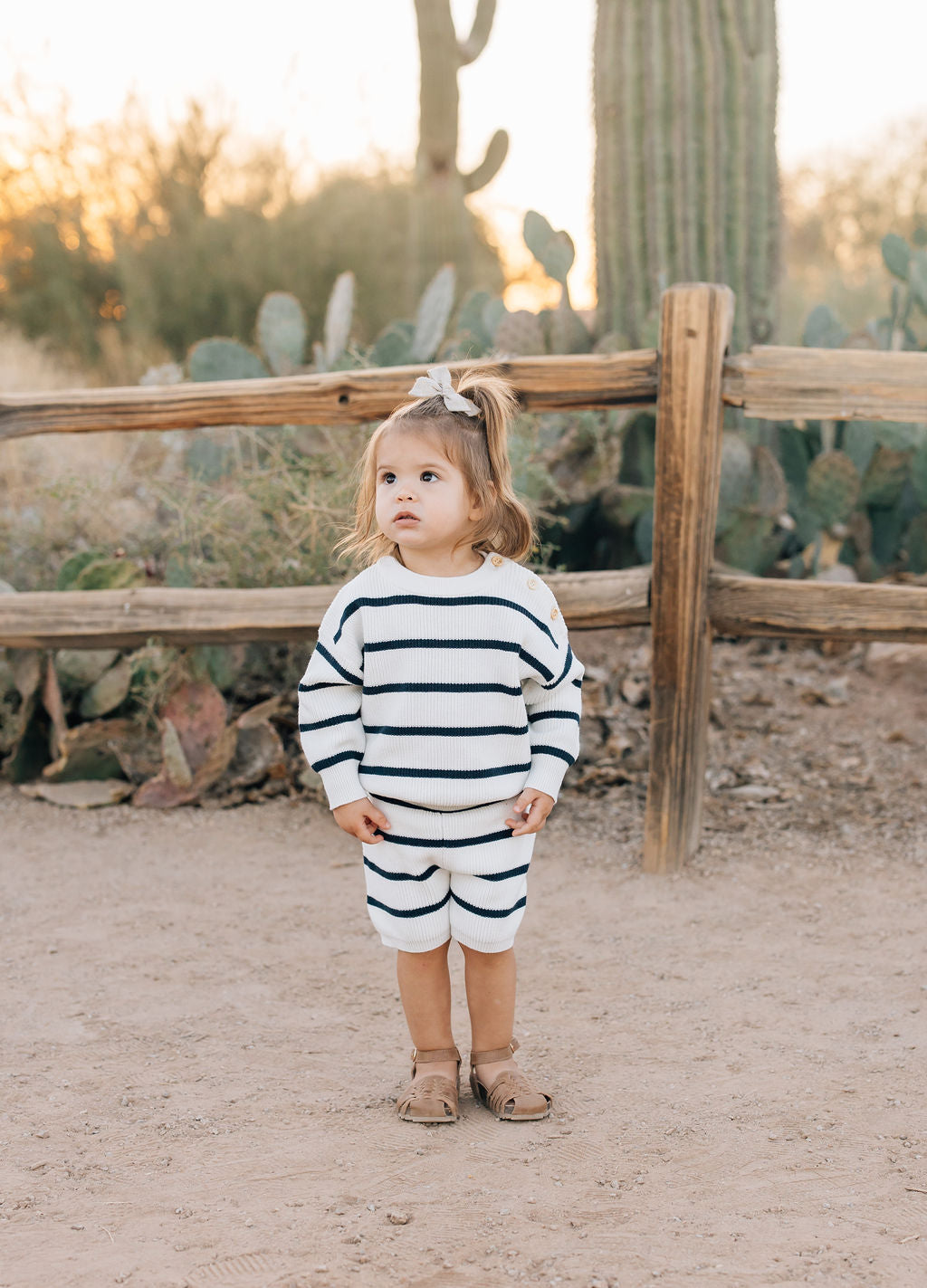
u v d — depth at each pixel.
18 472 5.31
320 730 2.04
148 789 4.10
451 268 4.84
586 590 3.46
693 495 3.25
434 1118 2.08
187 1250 1.69
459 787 1.99
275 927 3.09
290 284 10.95
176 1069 2.31
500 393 2.09
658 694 3.38
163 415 3.70
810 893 3.27
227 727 4.12
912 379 3.19
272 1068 2.32
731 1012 2.56
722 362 3.28
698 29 5.12
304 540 4.34
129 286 10.50
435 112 7.59
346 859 3.62
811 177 19.62
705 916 3.12
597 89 5.38
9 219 10.96
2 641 3.91
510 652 2.00
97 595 3.84
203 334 10.87
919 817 3.82
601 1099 2.18
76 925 3.09
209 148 11.31
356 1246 1.69
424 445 1.97
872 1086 2.21
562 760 2.08
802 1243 1.69
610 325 5.52
